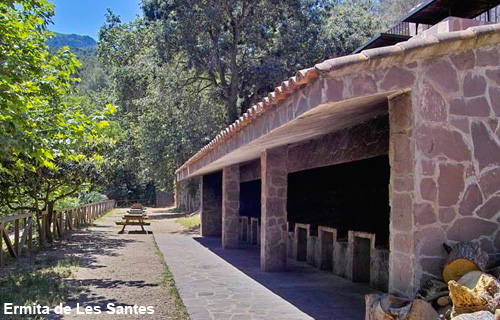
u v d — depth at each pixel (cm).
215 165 1193
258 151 939
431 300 417
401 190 471
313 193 1126
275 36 1903
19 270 879
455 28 565
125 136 2350
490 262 455
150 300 659
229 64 1934
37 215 1281
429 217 451
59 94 780
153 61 1941
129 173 4031
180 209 3406
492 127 477
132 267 955
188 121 1980
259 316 565
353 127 754
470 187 464
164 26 1789
